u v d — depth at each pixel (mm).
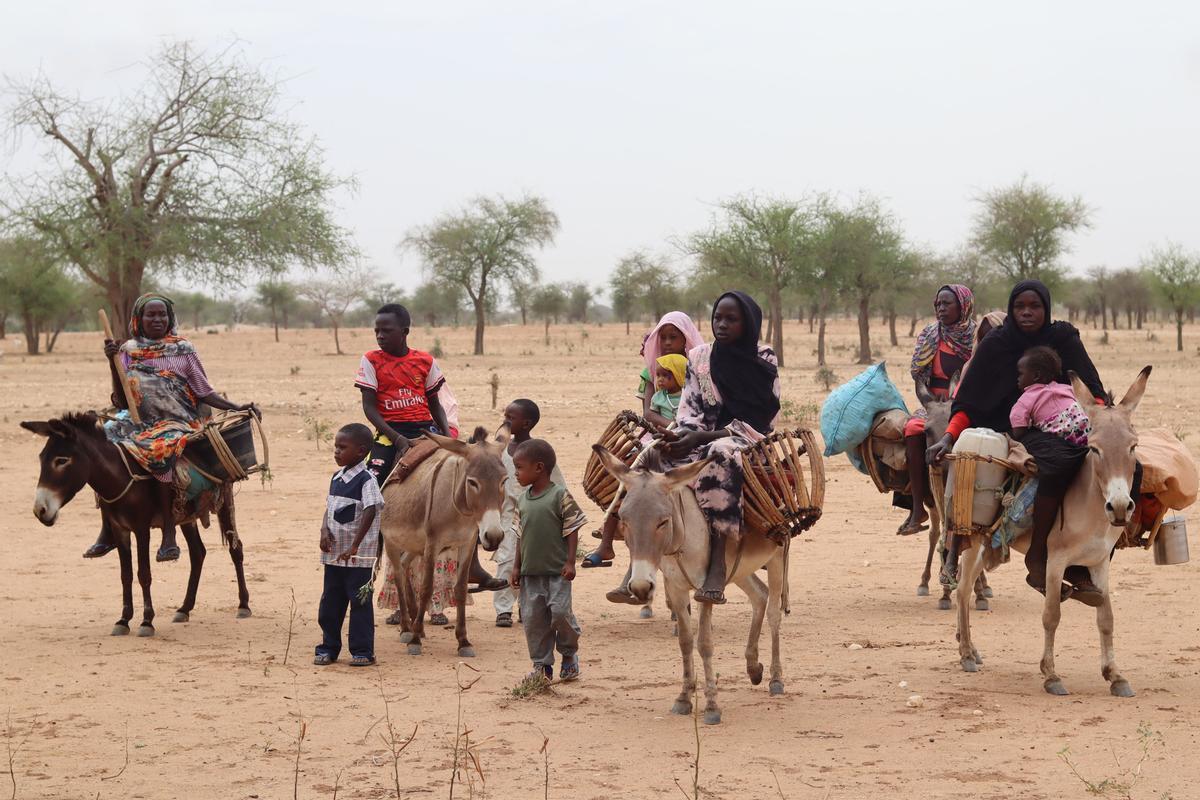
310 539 14930
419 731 7266
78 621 10555
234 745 6969
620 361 66875
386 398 10219
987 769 6457
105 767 6555
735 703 7922
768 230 61094
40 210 35969
